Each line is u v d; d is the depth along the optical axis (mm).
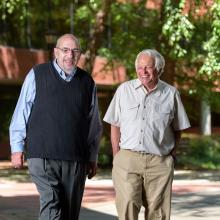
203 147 36000
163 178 8016
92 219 13703
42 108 7562
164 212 8102
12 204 16547
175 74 31125
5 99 38062
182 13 23641
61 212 7625
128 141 7961
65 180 7637
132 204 7934
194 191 20141
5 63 33781
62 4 35500
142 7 30641
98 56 34094
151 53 7867
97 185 22375
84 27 35031
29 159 7598
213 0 23922
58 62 7695
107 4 30469
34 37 35750
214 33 22797
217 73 28266
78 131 7621
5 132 37875
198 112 42219
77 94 7641
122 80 37312
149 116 7906
